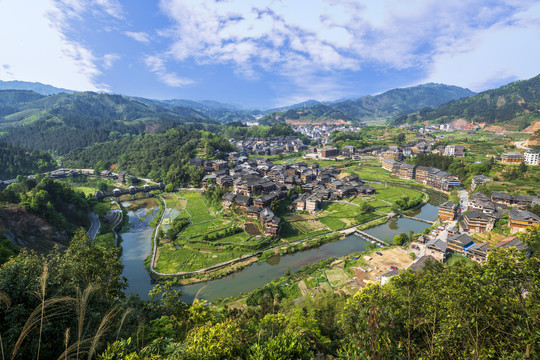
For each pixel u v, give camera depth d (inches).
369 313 566.6
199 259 3014.3
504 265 592.7
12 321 655.8
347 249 3250.5
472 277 629.0
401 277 1194.0
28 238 2957.7
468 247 2805.1
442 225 3671.3
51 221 3380.9
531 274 560.7
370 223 3890.3
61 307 691.4
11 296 692.1
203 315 1163.9
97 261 1237.1
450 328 626.8
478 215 3257.9
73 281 839.1
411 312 827.4
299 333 880.9
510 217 3041.3
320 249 3262.8
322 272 2667.3
